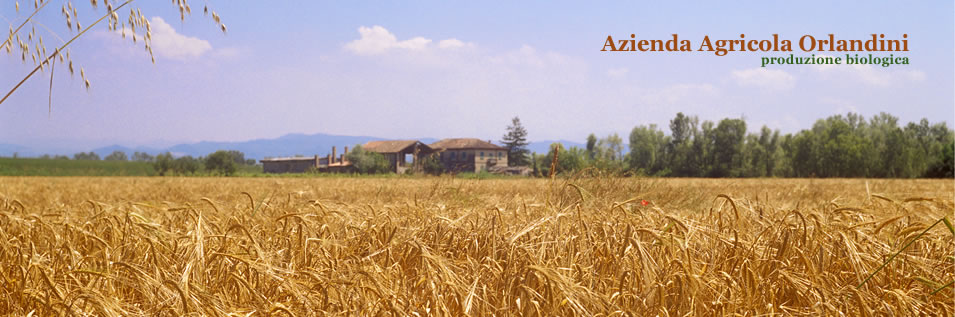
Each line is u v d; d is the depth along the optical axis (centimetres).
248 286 256
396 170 8662
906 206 516
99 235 394
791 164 8256
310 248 331
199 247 276
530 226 333
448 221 389
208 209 530
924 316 270
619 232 338
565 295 233
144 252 331
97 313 230
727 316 252
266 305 252
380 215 459
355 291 253
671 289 270
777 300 286
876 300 269
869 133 8794
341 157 8788
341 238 380
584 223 341
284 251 342
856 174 7662
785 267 299
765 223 386
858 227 374
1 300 265
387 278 273
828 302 259
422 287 280
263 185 2330
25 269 276
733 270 306
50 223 416
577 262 302
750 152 8488
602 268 302
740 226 338
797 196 1212
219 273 280
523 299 253
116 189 1934
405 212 490
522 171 8950
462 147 9394
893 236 371
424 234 387
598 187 846
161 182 2731
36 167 6725
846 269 324
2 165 6650
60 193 1589
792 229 337
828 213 430
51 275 272
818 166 7950
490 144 9856
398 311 227
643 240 340
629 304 257
